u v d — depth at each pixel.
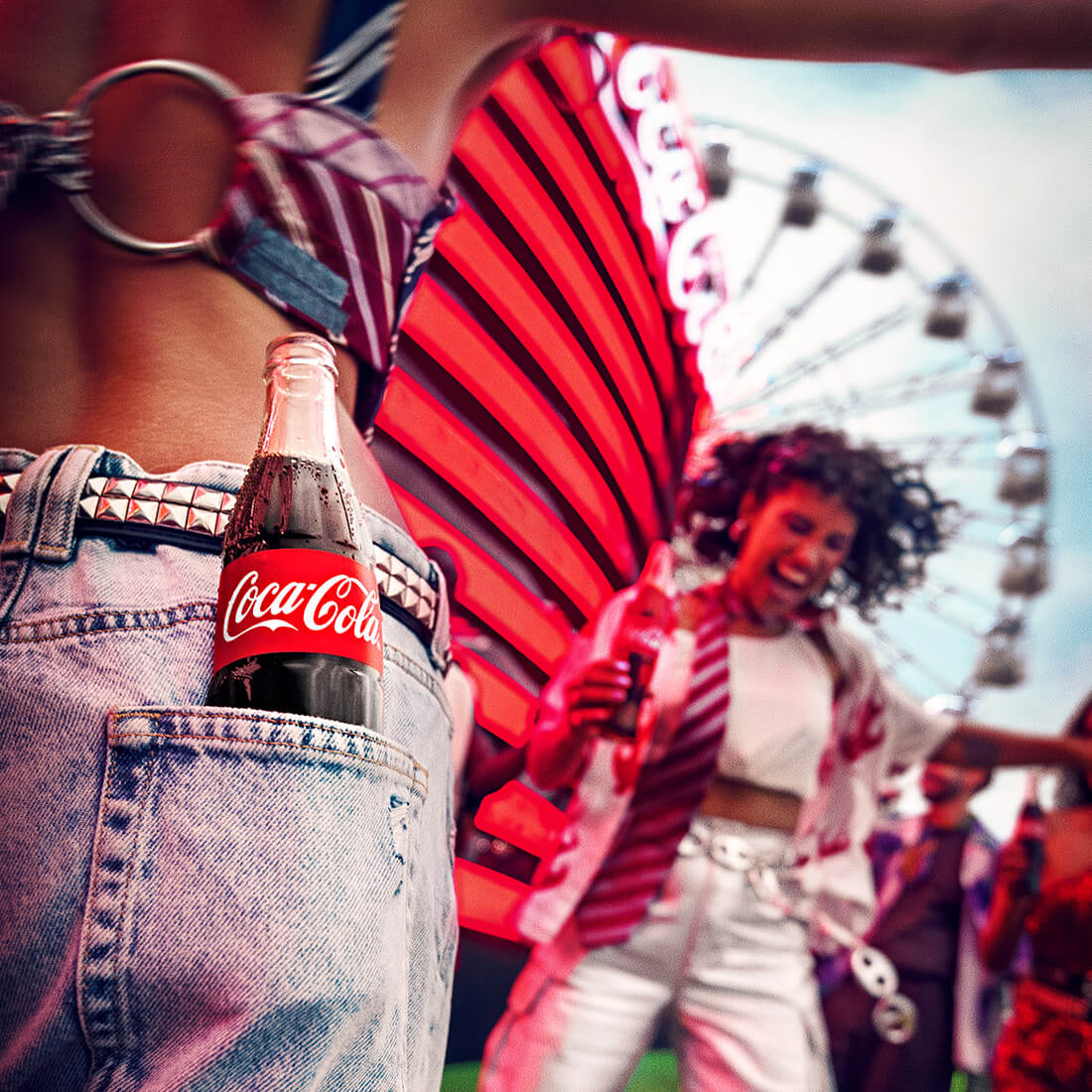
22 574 0.40
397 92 0.56
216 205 0.51
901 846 2.44
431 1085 0.45
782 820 2.09
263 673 0.36
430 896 0.44
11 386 0.48
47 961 0.34
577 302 2.17
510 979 2.11
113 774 0.35
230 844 0.34
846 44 0.57
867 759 2.30
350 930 0.35
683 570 2.37
